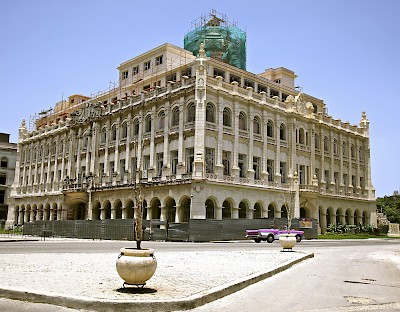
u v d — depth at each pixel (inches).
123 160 2191.2
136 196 580.1
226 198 1831.9
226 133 1893.5
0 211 3454.7
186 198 1809.8
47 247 1062.4
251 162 1980.8
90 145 2393.0
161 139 1982.0
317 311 363.3
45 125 3068.4
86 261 663.1
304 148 2293.3
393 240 2096.5
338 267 727.1
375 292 469.4
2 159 3540.8
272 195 2048.5
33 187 2859.3
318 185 2365.9
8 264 595.2
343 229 2412.6
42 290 379.6
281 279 553.9
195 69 2026.3
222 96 1898.4
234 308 366.3
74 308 342.0
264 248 1143.6
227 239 1647.4
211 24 2573.8
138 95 2174.0
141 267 391.9
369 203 2763.3
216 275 522.3
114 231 1695.4
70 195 2420.0
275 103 2180.1
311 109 2374.5
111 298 351.3
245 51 2615.7
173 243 1430.9
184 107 1893.5
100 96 2682.1
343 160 2610.7
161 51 2353.6
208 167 1825.8
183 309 352.8
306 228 1924.2
